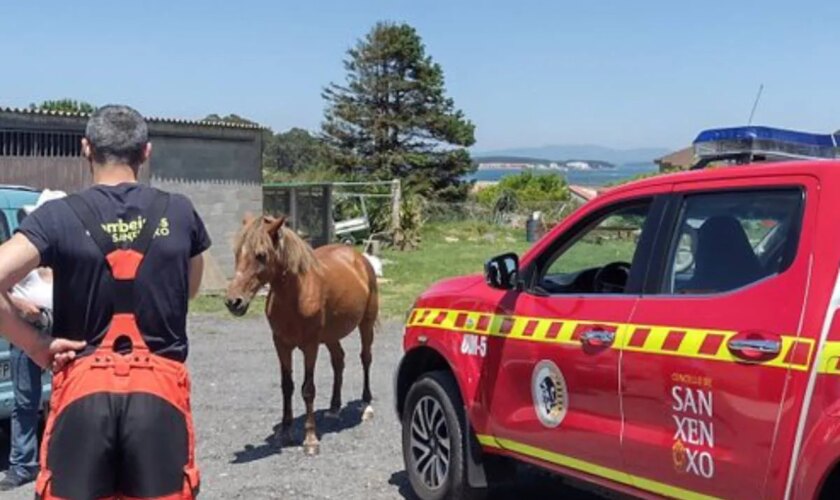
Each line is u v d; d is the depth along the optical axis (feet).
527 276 18.39
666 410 14.61
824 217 13.20
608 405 15.71
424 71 201.57
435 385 20.26
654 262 15.62
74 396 11.70
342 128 202.18
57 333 12.08
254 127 71.87
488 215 142.41
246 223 24.68
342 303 27.30
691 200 15.46
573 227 17.79
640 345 15.10
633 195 16.60
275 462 24.56
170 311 12.21
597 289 17.22
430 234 124.36
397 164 197.67
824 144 18.40
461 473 19.56
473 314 19.44
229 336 45.47
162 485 11.81
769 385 13.05
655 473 14.84
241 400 31.81
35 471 22.56
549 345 17.01
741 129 18.02
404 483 22.61
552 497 21.26
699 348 14.10
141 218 12.17
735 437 13.52
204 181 68.49
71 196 12.16
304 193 89.66
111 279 11.89
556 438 16.89
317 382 35.01
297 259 24.89
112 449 11.72
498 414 18.42
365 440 26.76
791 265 13.38
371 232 106.22
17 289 17.15
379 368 37.58
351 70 203.31
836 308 12.57
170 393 11.98
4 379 22.85
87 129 12.60
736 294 14.02
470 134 201.77
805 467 12.50
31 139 56.29
